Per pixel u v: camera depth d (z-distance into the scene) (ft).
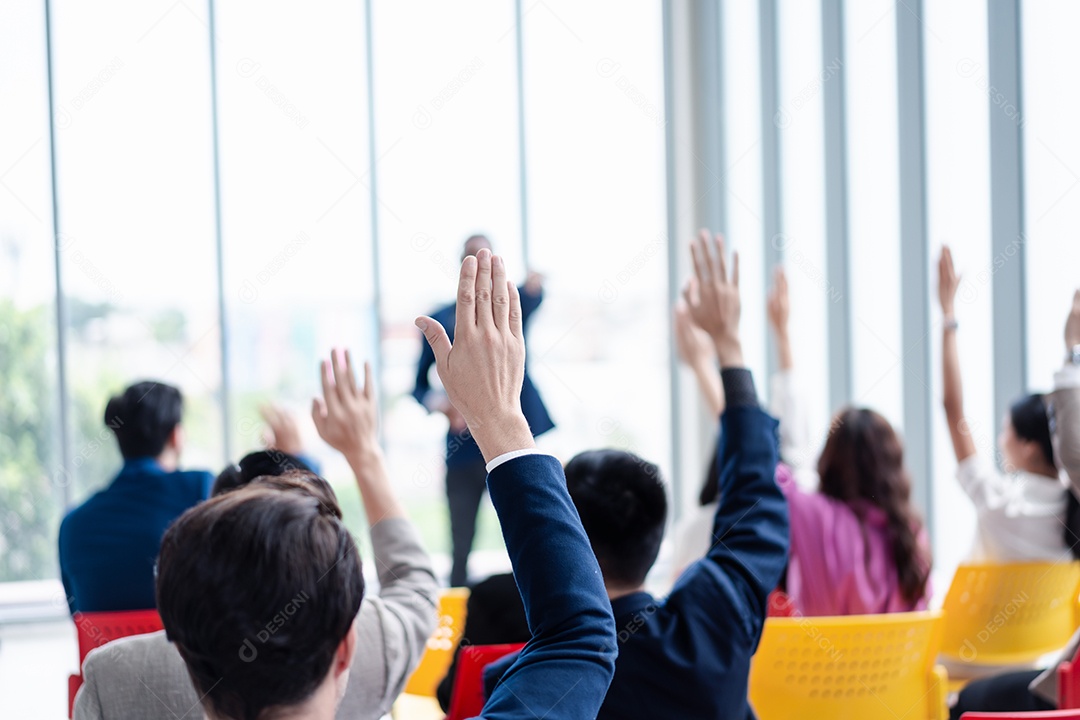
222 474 5.45
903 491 8.77
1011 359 12.53
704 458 21.40
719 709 4.60
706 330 5.61
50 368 18.04
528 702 2.69
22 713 13.32
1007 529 9.25
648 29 20.85
